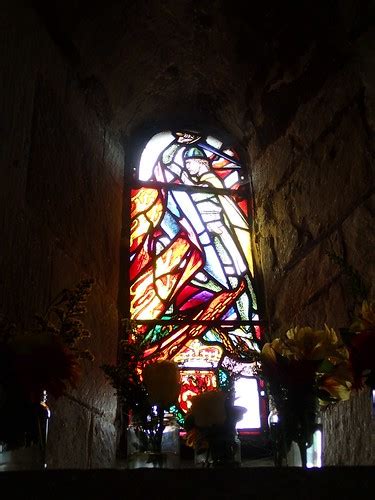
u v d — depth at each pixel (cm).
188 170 281
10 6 194
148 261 255
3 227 172
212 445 156
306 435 151
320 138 227
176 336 239
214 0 248
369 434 175
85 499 114
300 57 240
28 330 176
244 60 264
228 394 162
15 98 189
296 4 233
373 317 148
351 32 214
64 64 229
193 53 271
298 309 223
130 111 281
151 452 158
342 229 205
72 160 223
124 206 265
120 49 256
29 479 115
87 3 230
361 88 209
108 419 216
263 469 119
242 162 285
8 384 139
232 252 261
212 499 116
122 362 180
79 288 170
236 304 248
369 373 146
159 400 159
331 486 119
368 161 198
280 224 245
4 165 176
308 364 151
